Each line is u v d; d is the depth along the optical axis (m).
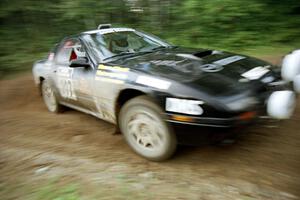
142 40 4.94
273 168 3.36
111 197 3.11
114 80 3.89
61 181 3.49
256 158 3.57
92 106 4.48
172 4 11.31
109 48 4.54
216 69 3.60
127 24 12.00
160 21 11.53
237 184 3.17
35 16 12.39
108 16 12.11
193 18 10.58
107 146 4.24
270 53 8.78
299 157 3.51
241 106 3.14
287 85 3.70
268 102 3.33
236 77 3.45
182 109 3.23
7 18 12.21
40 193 3.29
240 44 9.77
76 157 4.02
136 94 3.83
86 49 4.52
